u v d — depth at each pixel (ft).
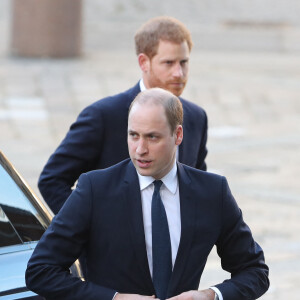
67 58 231.91
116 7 299.58
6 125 155.22
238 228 38.45
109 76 208.23
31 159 131.13
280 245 93.81
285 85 210.79
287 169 133.59
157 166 35.81
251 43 271.49
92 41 259.19
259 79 216.33
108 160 49.11
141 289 36.68
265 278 38.91
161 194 37.35
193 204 37.37
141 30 49.11
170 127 35.76
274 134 161.58
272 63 244.63
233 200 38.55
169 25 48.49
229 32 279.90
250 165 135.13
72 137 49.14
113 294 35.76
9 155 132.77
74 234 36.35
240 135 158.92
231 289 37.27
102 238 36.60
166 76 48.37
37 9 229.45
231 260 38.83
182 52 48.49
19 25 230.07
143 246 36.42
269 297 76.84
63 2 229.86
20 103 173.88
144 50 48.88
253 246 39.11
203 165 52.37
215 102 186.80
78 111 171.73
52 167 49.26
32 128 154.61
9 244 37.42
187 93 192.54
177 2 312.91
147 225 36.86
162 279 36.68
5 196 39.06
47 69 212.02
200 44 265.54
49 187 48.98
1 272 36.14
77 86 193.98
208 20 296.51
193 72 219.00
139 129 35.37
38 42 230.07
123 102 49.21
